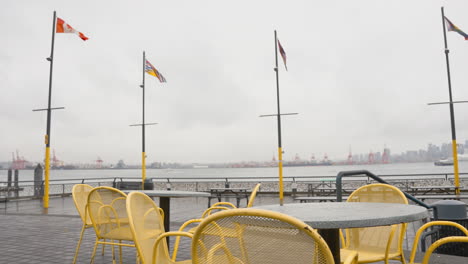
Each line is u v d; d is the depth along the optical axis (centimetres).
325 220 218
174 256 383
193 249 203
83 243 734
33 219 1138
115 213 451
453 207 553
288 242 176
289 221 170
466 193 1925
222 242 193
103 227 459
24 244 723
